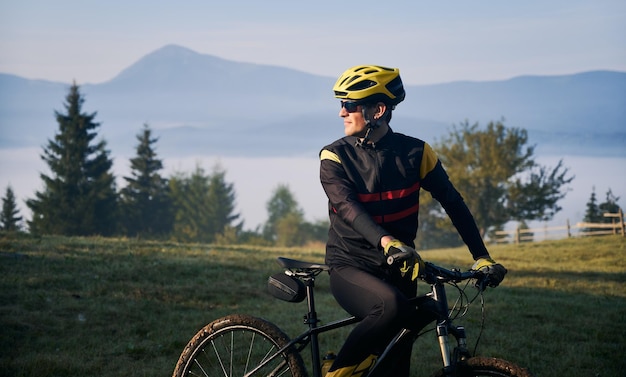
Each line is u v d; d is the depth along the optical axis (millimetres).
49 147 83812
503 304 11258
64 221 79812
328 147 4039
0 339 7836
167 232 98812
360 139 4000
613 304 12289
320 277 13766
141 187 98625
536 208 62312
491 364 3428
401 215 3936
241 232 104375
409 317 3646
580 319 10242
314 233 110562
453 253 29750
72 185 81812
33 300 9891
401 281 3875
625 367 7461
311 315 4043
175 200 101688
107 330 8531
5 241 16188
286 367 4074
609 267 22312
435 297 3633
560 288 15109
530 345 8344
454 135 64312
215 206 101812
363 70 3990
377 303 3668
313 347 4012
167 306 10203
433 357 7512
